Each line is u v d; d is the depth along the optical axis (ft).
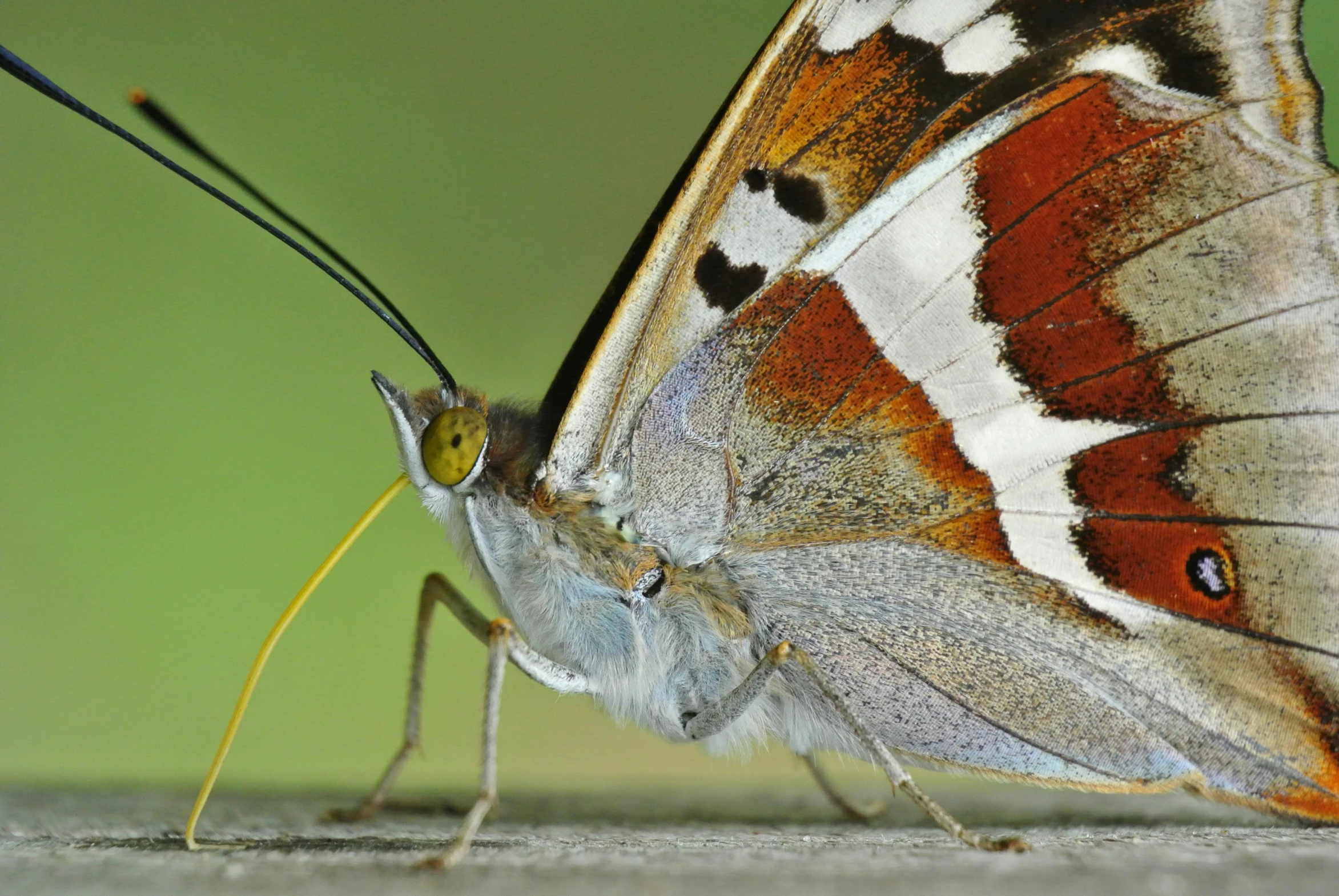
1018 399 0.74
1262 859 0.70
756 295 0.75
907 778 0.73
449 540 0.76
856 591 0.75
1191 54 0.73
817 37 0.74
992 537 0.75
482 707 0.73
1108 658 0.75
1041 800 0.78
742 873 0.70
